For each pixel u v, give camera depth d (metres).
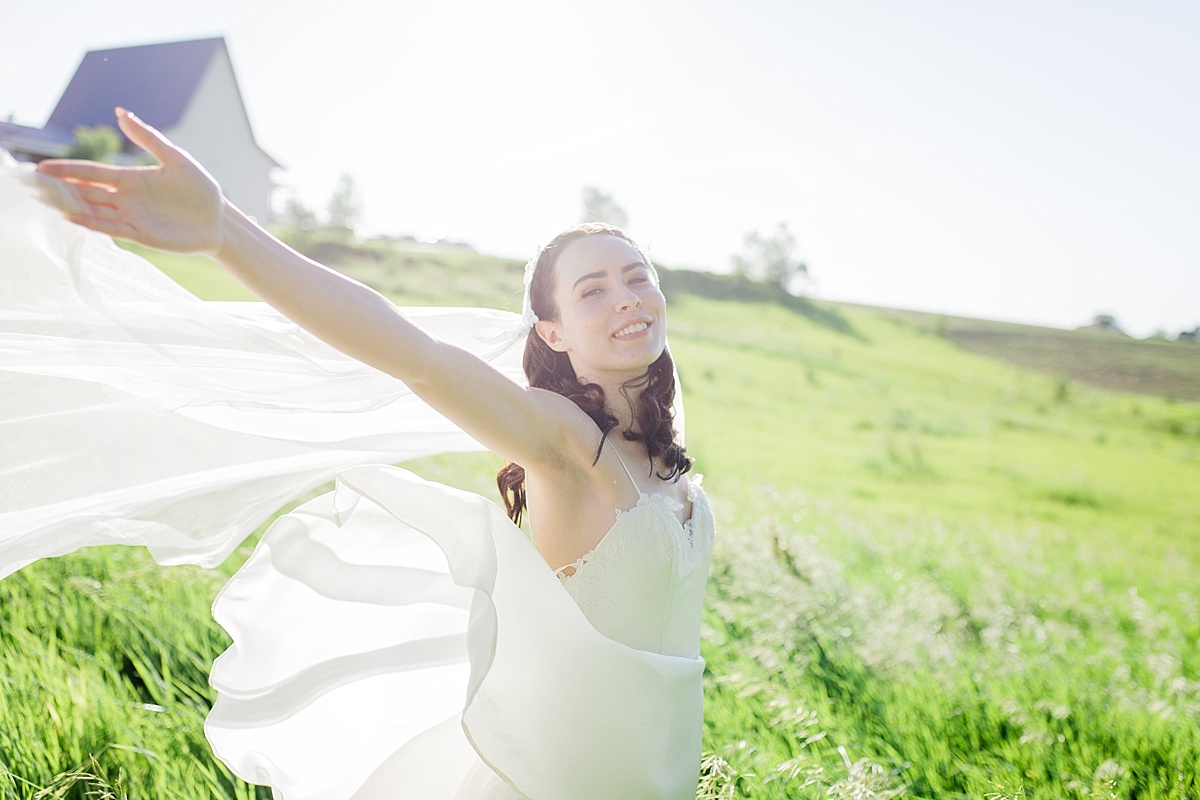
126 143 37.38
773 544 5.70
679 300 35.94
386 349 1.71
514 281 31.95
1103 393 29.06
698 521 2.21
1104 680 4.87
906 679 4.30
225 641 3.92
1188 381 31.17
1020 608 6.59
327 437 2.36
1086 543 12.16
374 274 32.06
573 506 2.08
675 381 2.31
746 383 23.97
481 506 1.91
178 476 2.20
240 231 1.57
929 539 10.23
